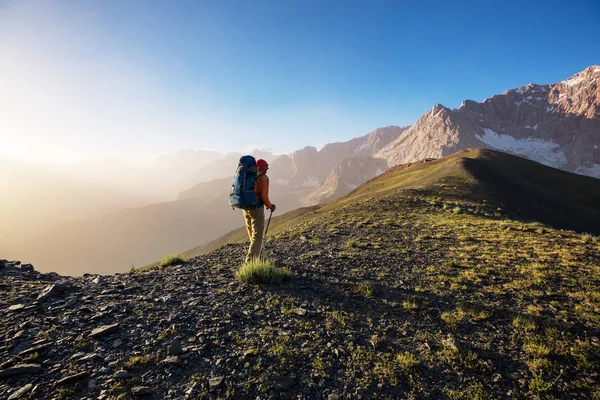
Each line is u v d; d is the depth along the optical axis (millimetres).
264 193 8672
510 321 6285
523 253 11609
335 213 28531
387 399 4094
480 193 47406
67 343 4824
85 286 7492
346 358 4883
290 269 9516
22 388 3822
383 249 12719
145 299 6742
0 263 8742
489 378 4566
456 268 9812
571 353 5156
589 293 7578
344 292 7570
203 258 11531
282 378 4367
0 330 5047
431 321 6219
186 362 4582
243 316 6102
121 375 4195
